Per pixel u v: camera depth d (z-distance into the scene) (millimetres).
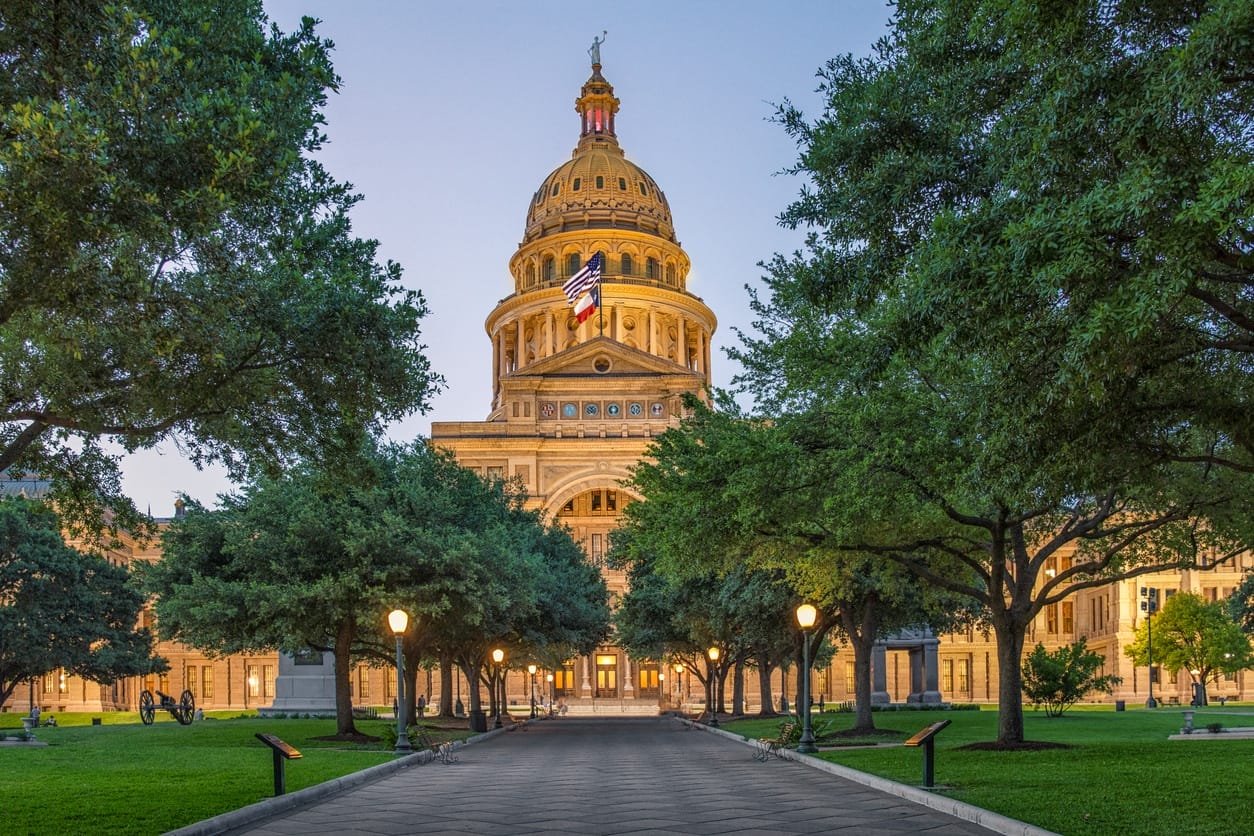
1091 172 13820
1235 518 25188
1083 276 12523
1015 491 16484
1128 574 28141
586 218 139750
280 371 18422
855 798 18078
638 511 33156
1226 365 17422
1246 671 98625
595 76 159375
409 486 38031
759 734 41719
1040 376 14641
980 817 14695
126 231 13688
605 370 114250
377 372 18484
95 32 14117
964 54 16688
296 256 17359
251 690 112938
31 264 13953
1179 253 11867
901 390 23984
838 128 17969
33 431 17266
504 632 46250
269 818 16188
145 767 24641
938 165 16375
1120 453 16172
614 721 74500
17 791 18859
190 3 15695
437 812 16828
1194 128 13016
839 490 24875
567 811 16781
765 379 29344
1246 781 17688
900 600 35188
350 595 35344
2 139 13242
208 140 14461
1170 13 13430
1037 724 42125
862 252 17984
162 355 15828
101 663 63094
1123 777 18703
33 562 60031
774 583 38281
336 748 32688
